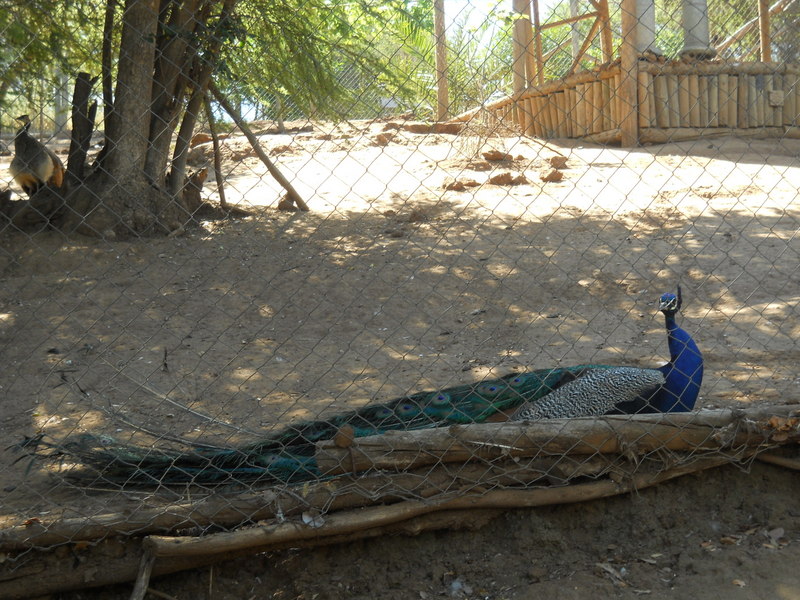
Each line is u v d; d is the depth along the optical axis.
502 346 6.36
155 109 9.00
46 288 7.89
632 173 11.79
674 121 13.91
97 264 8.48
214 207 10.84
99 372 5.86
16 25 4.30
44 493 3.79
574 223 9.68
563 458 3.53
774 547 3.38
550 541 3.49
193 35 6.03
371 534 3.42
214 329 6.97
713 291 7.27
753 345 5.81
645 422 3.55
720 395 4.68
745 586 3.15
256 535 3.25
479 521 3.51
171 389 5.38
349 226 10.05
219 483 3.62
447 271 8.28
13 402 5.24
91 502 3.62
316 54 5.62
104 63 4.95
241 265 8.61
